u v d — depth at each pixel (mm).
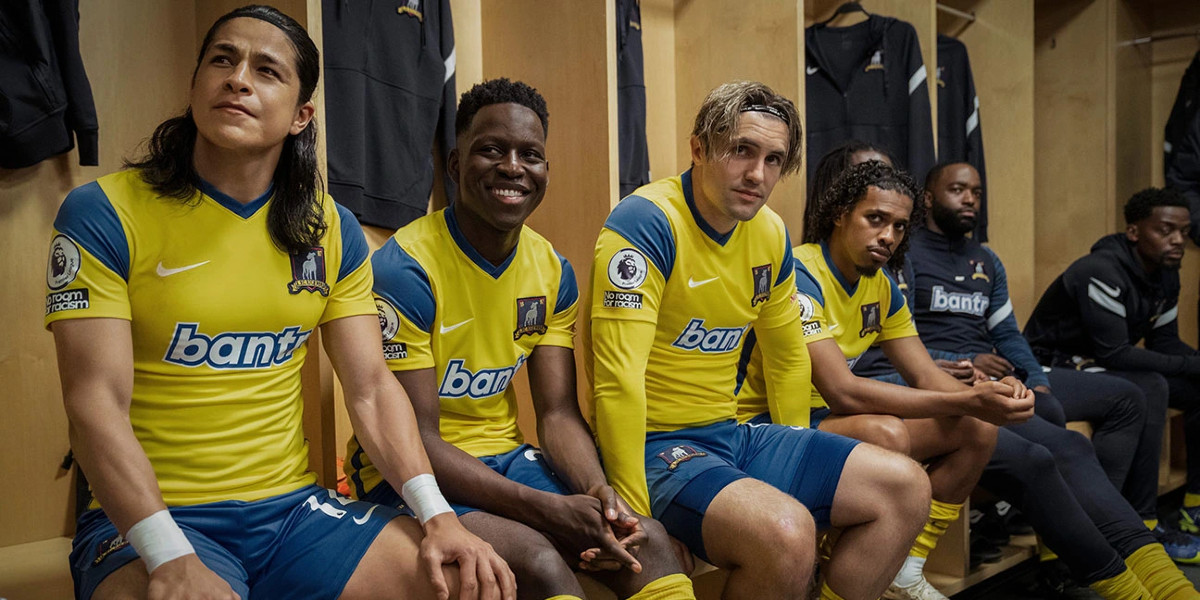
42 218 1949
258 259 1282
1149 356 3098
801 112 2680
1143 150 4562
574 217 2283
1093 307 3158
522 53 2373
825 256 2170
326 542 1266
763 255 1786
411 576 1208
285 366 1341
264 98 1228
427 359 1526
